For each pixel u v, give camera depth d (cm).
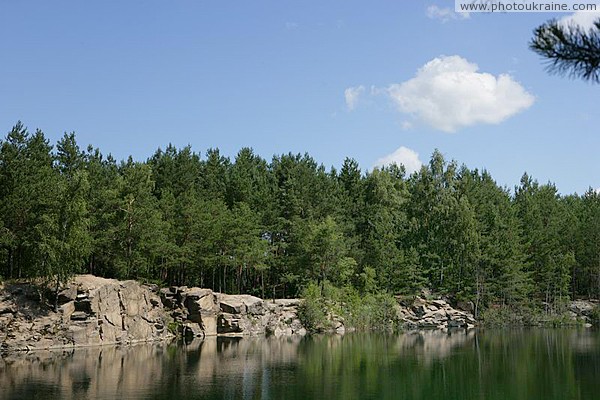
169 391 3788
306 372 4691
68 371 4494
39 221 6166
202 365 4978
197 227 8006
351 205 11300
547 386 4209
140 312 6969
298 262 9194
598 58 998
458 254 10644
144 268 7300
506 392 3997
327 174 12556
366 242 10694
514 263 10375
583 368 5016
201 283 8894
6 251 6028
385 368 4962
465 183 11994
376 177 11825
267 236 9881
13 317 5809
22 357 5281
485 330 9412
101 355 5503
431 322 9794
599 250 11150
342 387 4084
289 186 10362
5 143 6356
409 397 3800
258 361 5281
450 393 3950
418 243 10981
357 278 10019
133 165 8388
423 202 11800
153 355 5609
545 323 10144
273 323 8238
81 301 6262
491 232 10881
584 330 9225
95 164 7750
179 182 9619
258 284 10131
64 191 6281
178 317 7519
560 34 1009
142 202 7481
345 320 8969
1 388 3769
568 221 11781
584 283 12106
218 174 11181
